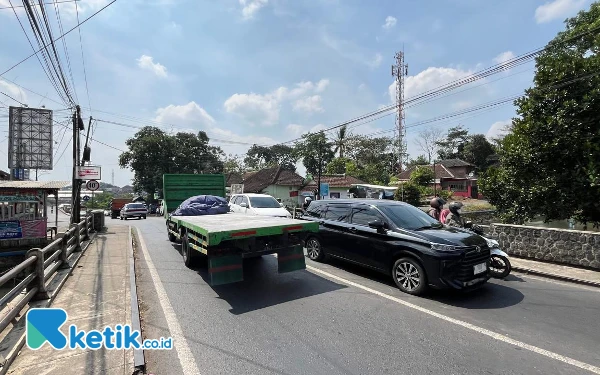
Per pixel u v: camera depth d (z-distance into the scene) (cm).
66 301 508
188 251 726
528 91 1170
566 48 1473
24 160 2075
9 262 1350
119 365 333
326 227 773
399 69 3881
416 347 387
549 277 714
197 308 504
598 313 502
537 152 1105
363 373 331
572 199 1051
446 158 6244
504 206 1267
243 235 546
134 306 487
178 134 4822
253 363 348
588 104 1011
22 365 331
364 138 5400
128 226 1656
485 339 410
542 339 412
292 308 506
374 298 553
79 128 1463
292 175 3722
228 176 4828
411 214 683
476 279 564
